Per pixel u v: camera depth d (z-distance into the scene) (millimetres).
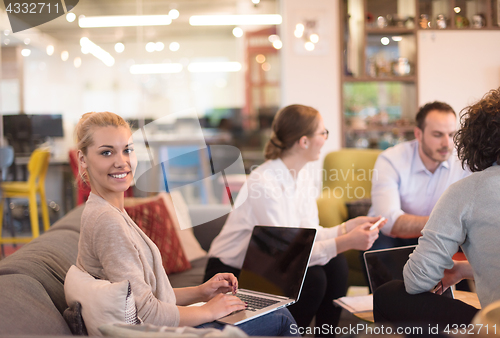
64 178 4762
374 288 1460
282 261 1432
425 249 1076
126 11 5582
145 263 1056
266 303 1266
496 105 1063
